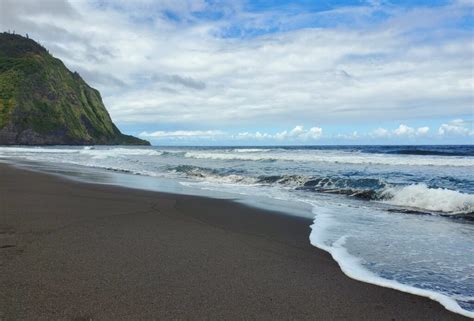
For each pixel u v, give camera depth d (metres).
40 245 5.40
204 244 5.89
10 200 9.41
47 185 12.90
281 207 9.70
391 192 11.28
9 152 47.28
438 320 3.52
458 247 6.02
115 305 3.55
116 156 37.78
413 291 4.16
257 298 3.88
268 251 5.62
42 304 3.50
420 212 9.15
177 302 3.69
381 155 32.81
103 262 4.75
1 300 3.55
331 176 16.77
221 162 27.64
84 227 6.65
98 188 12.56
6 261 4.66
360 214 8.86
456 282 4.52
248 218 8.16
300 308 3.69
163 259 5.01
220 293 3.96
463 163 22.80
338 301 3.88
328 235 6.75
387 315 3.59
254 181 16.00
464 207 9.27
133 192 11.86
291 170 20.20
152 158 33.97
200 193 12.20
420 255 5.57
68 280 4.10
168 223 7.35
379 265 5.09
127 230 6.58
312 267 4.92
